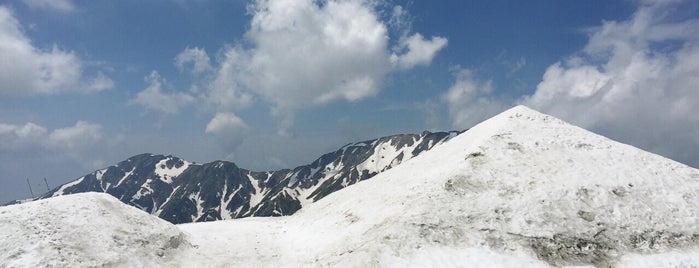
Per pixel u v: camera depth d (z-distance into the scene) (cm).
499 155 3859
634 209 3238
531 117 4672
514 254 2773
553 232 2981
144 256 2934
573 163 3756
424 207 3189
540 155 3881
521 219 3080
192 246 3338
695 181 3641
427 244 2794
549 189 3381
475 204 3231
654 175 3659
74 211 3108
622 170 3688
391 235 2858
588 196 3328
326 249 3041
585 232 3003
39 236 2750
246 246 3425
